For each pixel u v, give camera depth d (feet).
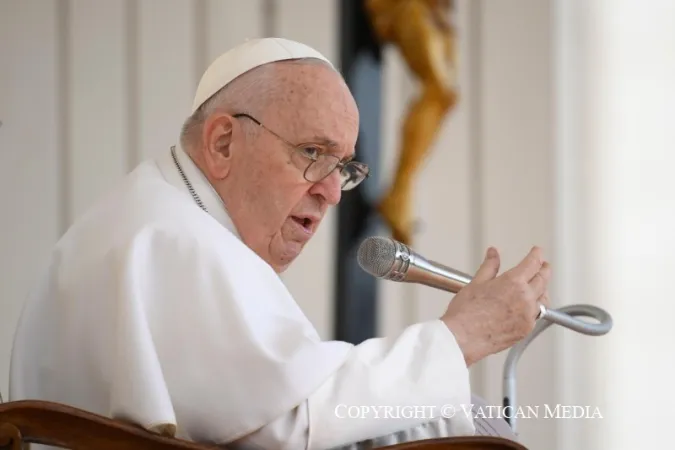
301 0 52.70
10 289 44.27
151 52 48.65
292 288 51.75
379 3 45.34
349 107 24.22
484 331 21.94
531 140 55.88
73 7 46.75
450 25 47.44
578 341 55.47
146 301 21.22
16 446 17.57
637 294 56.08
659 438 55.21
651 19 56.95
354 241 44.88
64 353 22.44
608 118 56.80
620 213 56.49
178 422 20.85
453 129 55.62
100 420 18.01
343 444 20.40
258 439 20.44
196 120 24.91
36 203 45.24
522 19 56.29
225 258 21.49
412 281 24.50
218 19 50.34
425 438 20.17
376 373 20.76
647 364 55.67
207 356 20.70
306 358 20.40
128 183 24.03
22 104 45.16
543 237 55.52
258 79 24.07
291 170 23.71
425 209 54.95
